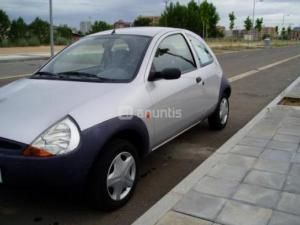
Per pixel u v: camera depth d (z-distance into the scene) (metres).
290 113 7.38
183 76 4.88
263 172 4.32
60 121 3.29
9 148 3.20
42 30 38.06
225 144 5.38
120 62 4.33
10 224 3.44
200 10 57.53
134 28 5.21
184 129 5.02
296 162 4.64
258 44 67.75
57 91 3.85
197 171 4.37
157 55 4.52
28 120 3.34
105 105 3.55
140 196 4.00
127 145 3.68
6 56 23.03
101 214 3.61
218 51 38.41
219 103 6.18
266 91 11.37
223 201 3.63
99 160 3.42
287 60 26.28
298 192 3.81
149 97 4.03
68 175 3.19
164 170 4.75
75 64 4.56
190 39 5.55
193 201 3.64
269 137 5.70
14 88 4.16
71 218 3.54
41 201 3.85
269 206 3.53
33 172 3.13
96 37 5.02
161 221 3.30
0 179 3.22
